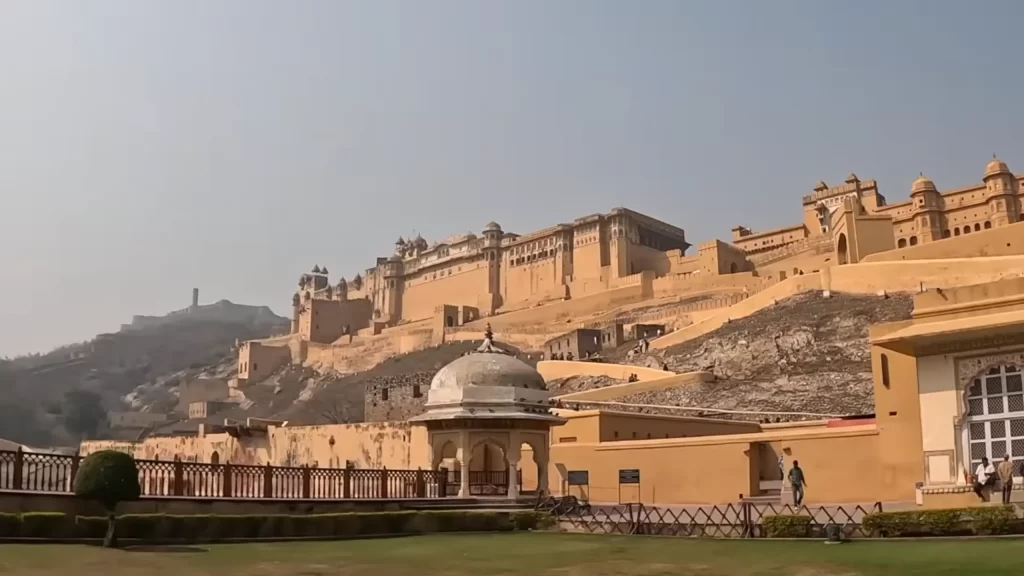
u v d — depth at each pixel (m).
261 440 48.22
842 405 49.66
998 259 64.56
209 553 18.38
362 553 18.98
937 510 19.69
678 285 114.44
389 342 143.38
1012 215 93.81
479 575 15.22
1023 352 21.80
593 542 21.52
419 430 39.47
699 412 49.38
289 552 19.06
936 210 99.06
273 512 23.47
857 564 15.47
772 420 46.06
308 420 108.94
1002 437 22.08
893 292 70.44
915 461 25.45
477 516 25.91
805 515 21.81
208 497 22.17
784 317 71.62
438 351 127.25
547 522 26.47
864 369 56.31
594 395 58.62
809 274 77.69
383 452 41.31
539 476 29.86
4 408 148.00
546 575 15.19
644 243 137.12
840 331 64.69
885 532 20.19
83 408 159.00
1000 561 14.86
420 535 24.36
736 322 77.50
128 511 20.62
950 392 23.06
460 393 29.41
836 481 27.91
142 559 16.78
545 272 139.88
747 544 20.02
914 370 25.92
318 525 22.84
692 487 31.77
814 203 121.38
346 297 187.25
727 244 118.75
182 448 53.84
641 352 83.19
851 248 82.31
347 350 149.12
